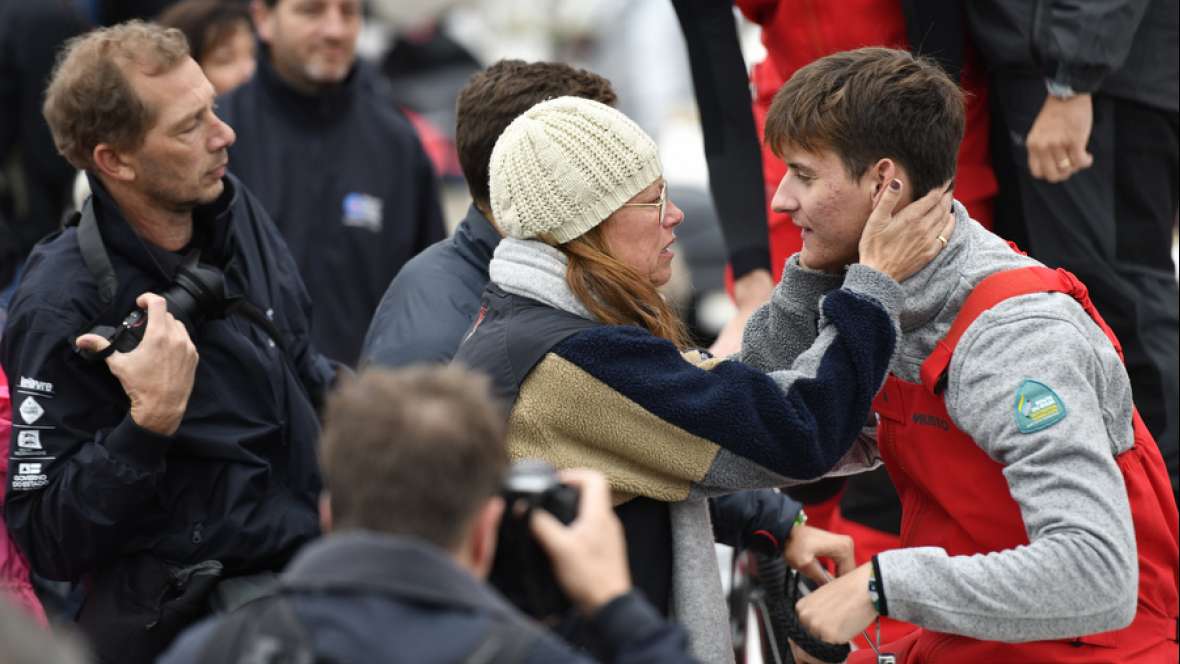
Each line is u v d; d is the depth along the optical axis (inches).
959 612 387.2
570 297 413.4
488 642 280.7
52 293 473.1
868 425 466.0
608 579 314.2
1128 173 592.4
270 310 518.6
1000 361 401.1
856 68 419.5
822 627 393.7
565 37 1822.1
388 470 289.3
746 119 626.8
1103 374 407.2
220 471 486.9
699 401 396.5
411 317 507.8
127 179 484.1
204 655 289.1
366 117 757.9
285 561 499.2
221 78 821.9
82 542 464.8
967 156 592.1
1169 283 608.7
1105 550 379.2
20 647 250.4
